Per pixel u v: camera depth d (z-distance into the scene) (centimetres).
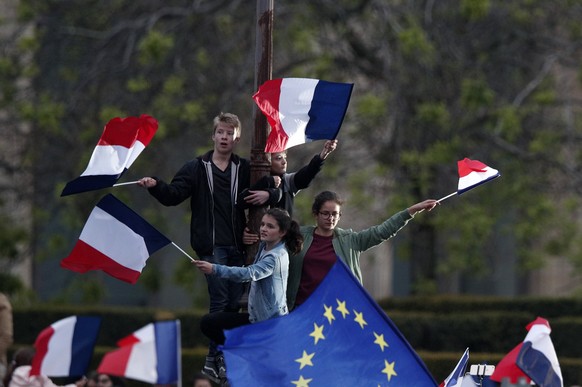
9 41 6775
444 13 6638
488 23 6806
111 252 3025
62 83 6812
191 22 6512
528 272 8462
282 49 6488
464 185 3172
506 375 3072
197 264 2897
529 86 6531
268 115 3023
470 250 6575
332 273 2750
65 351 3653
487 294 8469
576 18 6919
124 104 6500
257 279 2919
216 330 3103
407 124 6425
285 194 3162
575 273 6994
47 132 6688
